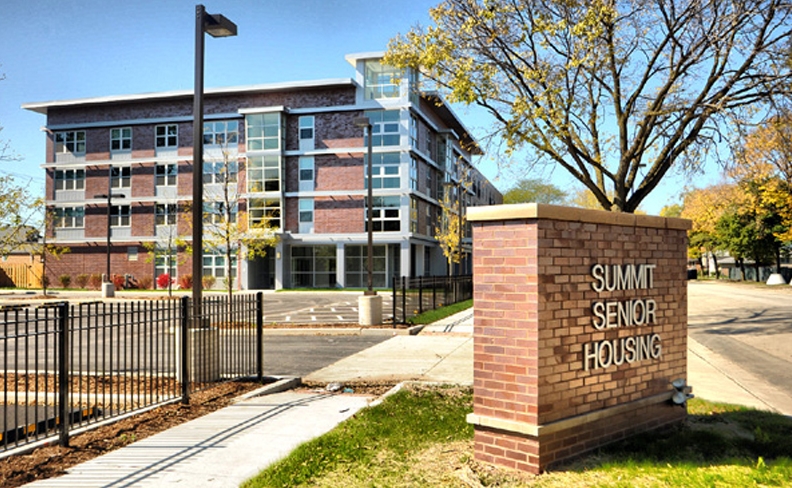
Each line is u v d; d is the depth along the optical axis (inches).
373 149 1505.9
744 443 230.2
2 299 1204.5
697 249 2763.3
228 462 215.3
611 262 227.0
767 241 1978.3
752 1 600.1
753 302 1136.8
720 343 583.5
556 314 203.3
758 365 456.8
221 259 1577.3
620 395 228.7
